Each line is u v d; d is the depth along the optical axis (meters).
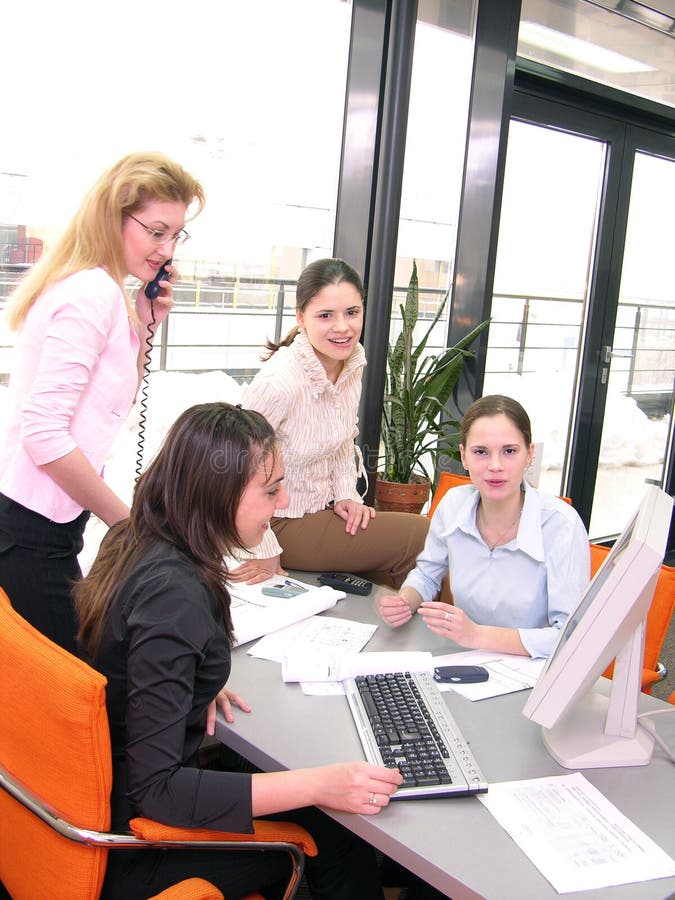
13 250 2.44
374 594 2.05
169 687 1.19
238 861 1.33
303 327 2.26
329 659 1.58
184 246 2.79
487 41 3.28
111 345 1.77
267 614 1.79
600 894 1.05
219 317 2.94
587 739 1.39
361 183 3.06
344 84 3.04
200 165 2.76
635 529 1.29
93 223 1.74
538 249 3.97
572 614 1.42
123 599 1.25
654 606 2.01
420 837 1.14
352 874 1.50
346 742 1.36
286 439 2.24
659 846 1.15
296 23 2.86
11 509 1.75
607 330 4.32
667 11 3.89
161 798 1.17
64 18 2.39
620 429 4.65
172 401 2.89
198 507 1.28
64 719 1.13
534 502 1.85
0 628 1.24
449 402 3.60
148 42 2.56
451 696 1.54
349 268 2.21
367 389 3.08
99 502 1.76
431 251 3.51
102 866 1.20
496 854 1.12
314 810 1.49
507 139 3.32
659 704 1.58
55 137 2.45
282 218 3.02
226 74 2.74
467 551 1.91
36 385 1.67
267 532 2.13
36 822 1.23
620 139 4.09
